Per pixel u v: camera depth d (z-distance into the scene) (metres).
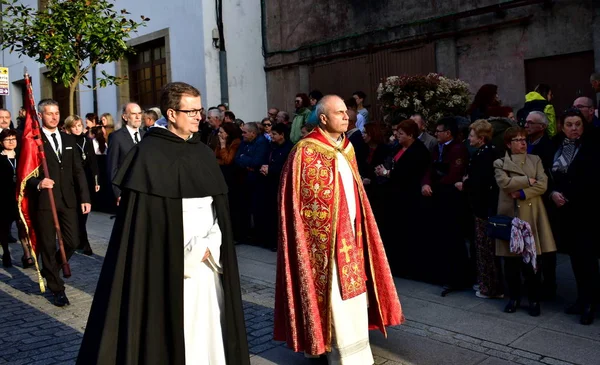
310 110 7.92
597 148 4.26
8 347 4.32
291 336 3.65
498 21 9.13
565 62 8.58
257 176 7.26
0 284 6.22
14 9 9.43
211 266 3.09
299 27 12.16
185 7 12.21
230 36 12.24
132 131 6.63
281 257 3.78
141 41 13.41
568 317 4.43
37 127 5.42
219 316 3.11
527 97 6.79
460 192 5.15
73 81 9.50
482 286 4.96
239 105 12.37
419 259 5.57
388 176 5.68
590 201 4.21
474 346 3.97
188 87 3.04
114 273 2.79
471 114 6.79
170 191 2.90
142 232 2.85
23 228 6.88
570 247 4.38
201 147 3.15
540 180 4.43
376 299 3.84
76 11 9.02
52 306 5.34
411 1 10.21
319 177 3.65
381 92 8.26
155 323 2.82
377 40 10.73
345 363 3.58
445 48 9.75
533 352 3.82
